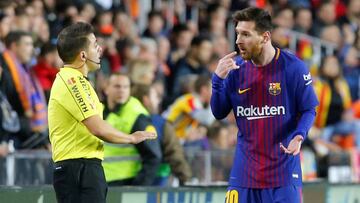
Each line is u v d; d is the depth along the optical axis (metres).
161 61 36.69
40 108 26.55
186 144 29.30
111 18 37.25
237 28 18.61
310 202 26.75
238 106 19.14
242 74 19.03
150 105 26.12
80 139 17.12
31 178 23.91
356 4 47.66
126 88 23.38
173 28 38.75
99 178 17.22
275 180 18.92
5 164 23.41
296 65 18.80
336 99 37.94
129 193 22.81
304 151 31.09
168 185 24.94
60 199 17.25
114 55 34.38
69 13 34.88
